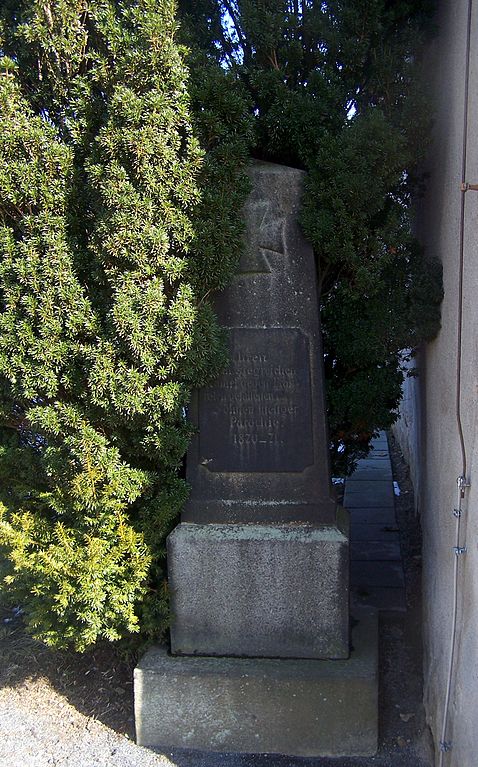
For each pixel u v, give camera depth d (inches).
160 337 115.8
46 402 125.5
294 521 128.4
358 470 287.3
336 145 122.9
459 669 98.7
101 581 119.9
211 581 128.4
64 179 118.0
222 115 119.4
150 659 129.0
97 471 118.0
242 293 125.7
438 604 121.7
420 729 127.0
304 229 122.8
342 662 125.8
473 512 92.5
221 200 115.6
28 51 120.6
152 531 126.8
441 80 128.1
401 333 132.4
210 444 129.0
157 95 110.7
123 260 114.1
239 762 121.7
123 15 115.4
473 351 94.2
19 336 117.7
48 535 125.8
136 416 119.4
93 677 144.0
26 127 115.7
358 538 207.8
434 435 136.0
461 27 108.6
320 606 126.6
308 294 125.0
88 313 117.4
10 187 116.8
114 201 111.3
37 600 130.0
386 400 146.6
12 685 143.7
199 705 124.3
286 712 122.3
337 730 121.6
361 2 128.7
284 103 126.5
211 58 126.3
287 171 123.6
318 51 135.3
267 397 127.1
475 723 88.7
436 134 132.0
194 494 130.3
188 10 144.4
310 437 127.0
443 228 125.6
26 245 117.2
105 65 115.3
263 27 131.5
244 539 126.6
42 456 127.6
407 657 146.6
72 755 124.3
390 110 136.5
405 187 144.0
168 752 124.8
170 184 113.4
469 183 96.6
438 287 128.6
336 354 138.5
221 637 129.7
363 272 124.8
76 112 118.7
